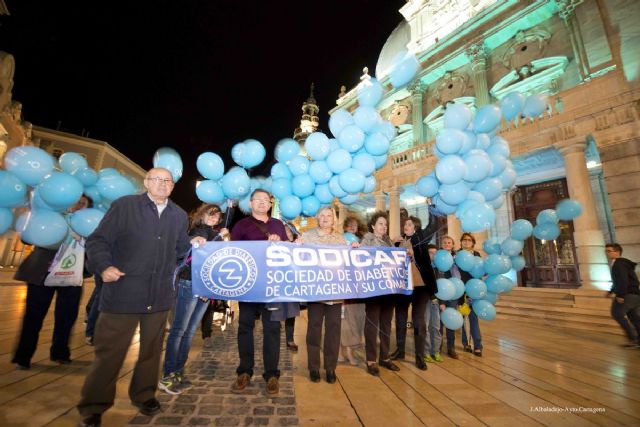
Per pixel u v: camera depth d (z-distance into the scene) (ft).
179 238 7.75
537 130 27.86
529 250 34.17
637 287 16.03
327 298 9.41
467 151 11.61
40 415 6.47
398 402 8.07
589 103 25.27
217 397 7.96
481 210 11.20
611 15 29.35
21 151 7.27
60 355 9.77
